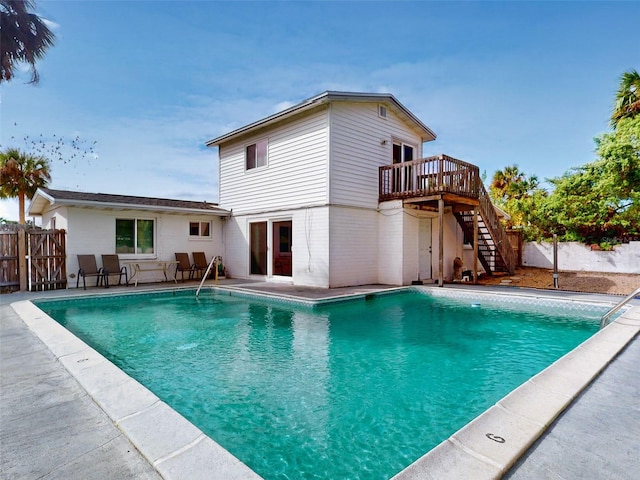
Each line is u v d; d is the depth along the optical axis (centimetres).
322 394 372
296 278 1100
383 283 1128
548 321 698
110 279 1095
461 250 1343
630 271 1301
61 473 197
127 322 693
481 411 335
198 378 416
